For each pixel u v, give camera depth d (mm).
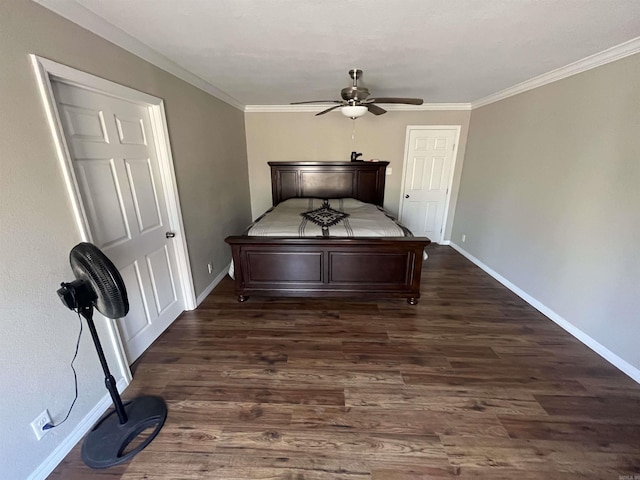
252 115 4395
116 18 1636
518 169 3166
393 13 1592
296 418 1676
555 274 2654
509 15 1612
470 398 1819
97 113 1751
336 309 2877
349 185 4523
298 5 1497
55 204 1402
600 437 1565
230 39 1934
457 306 2939
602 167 2184
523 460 1448
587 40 1938
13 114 1210
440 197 4699
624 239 2025
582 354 2229
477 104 3996
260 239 2758
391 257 2803
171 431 1596
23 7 1239
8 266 1203
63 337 1459
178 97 2543
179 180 2584
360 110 2527
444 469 1405
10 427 1229
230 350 2270
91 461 1416
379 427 1620
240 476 1372
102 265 1231
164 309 2518
